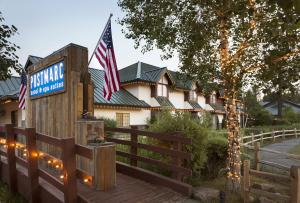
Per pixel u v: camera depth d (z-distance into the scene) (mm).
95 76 23062
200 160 7246
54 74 6797
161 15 7180
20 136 7426
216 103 33875
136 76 23906
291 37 5836
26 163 5520
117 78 6395
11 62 10867
